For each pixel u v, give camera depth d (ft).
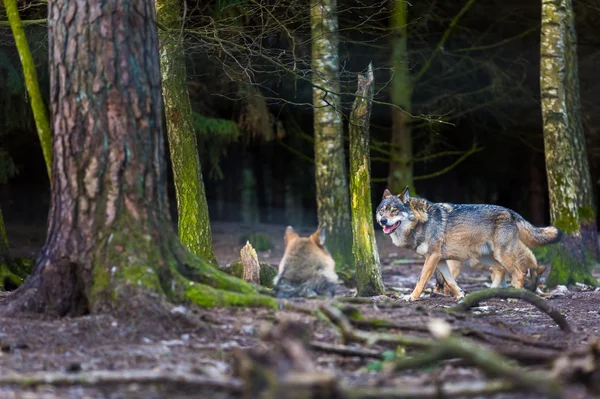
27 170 90.63
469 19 92.99
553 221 52.29
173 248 27.30
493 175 108.88
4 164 73.15
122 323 25.00
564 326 28.66
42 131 29.19
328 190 61.87
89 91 26.53
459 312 28.30
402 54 83.25
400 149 86.12
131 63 26.81
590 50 93.04
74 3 26.68
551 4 53.57
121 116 26.58
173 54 41.57
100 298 25.79
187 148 42.78
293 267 28.78
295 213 103.14
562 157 52.21
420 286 42.80
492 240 44.32
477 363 17.16
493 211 44.52
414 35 90.38
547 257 56.39
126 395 18.49
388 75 87.92
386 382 19.75
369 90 40.78
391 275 59.72
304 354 16.99
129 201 26.53
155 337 24.53
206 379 18.97
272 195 102.78
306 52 73.00
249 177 101.60
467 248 43.88
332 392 16.03
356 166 40.70
